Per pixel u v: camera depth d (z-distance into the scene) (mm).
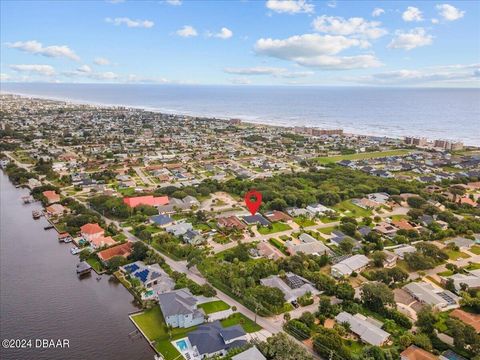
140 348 94250
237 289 112438
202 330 94125
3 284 124000
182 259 138500
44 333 100188
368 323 98000
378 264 135375
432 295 112688
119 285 124250
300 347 84750
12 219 182250
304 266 130250
